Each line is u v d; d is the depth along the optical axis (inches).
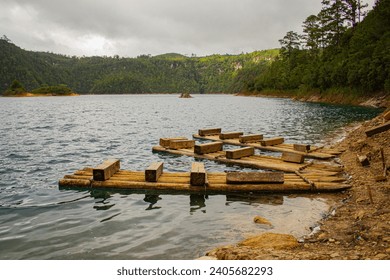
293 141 869.2
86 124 1412.4
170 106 3299.7
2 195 412.5
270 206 366.6
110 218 331.6
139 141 909.2
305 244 257.1
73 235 289.3
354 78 2504.9
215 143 680.4
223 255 228.4
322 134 986.1
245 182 421.4
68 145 834.8
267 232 290.0
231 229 300.0
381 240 247.4
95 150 762.2
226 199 394.0
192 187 418.6
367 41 2802.7
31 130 1165.7
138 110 2581.2
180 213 346.0
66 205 374.0
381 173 441.1
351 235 267.1
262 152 706.8
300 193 413.1
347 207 344.5
